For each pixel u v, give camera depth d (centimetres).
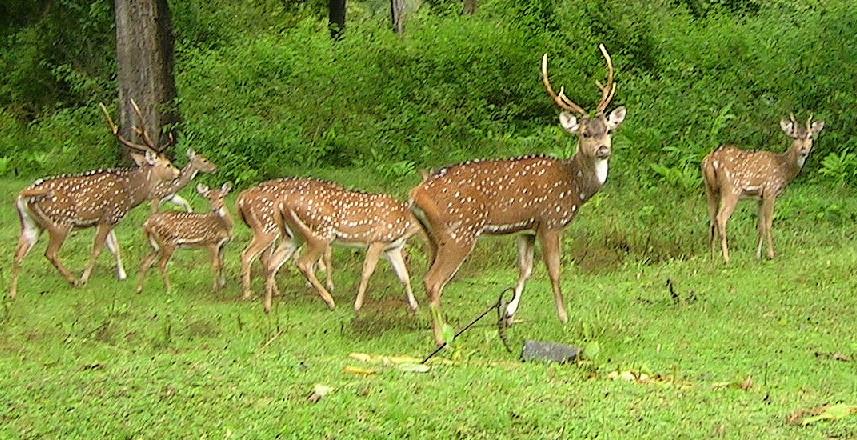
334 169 1841
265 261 1159
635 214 1415
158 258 1208
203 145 1738
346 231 1033
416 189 909
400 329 951
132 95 1861
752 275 1138
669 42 1955
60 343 891
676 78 1808
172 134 1877
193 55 2212
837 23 1678
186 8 2500
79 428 630
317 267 1230
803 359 837
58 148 2075
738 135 1611
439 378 728
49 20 2494
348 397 672
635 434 611
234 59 2125
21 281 1190
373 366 770
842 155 1520
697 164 1566
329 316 1019
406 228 1045
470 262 1219
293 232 1052
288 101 1955
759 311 995
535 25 2109
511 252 1254
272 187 1106
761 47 1794
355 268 1233
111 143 1922
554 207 940
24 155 2016
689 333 916
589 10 2084
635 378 761
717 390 729
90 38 2509
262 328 954
